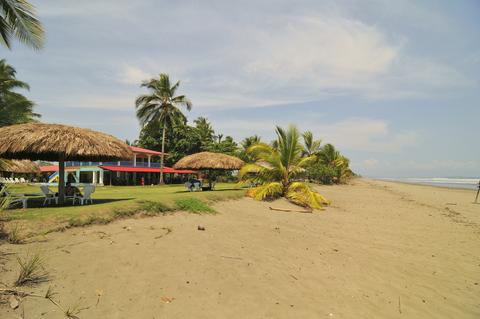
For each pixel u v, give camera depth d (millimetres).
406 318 4574
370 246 8602
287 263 6496
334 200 20781
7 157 11477
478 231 11664
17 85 28500
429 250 8531
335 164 43875
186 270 5496
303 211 13719
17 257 5082
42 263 4980
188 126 51000
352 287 5559
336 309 4648
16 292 4082
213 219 10227
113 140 10086
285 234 9180
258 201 15078
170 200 10914
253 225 10008
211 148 46156
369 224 12250
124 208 8906
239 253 6789
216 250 6801
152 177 43938
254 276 5578
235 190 18375
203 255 6352
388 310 4785
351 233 10227
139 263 5551
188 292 4715
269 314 4305
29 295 4078
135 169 37500
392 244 9008
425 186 52812
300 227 10523
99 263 5324
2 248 5383
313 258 7047
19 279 4309
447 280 6266
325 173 39938
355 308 4742
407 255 7910
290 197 16281
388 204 20562
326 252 7625
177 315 4070
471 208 19672
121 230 7453
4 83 27594
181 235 7680
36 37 10984
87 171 40656
